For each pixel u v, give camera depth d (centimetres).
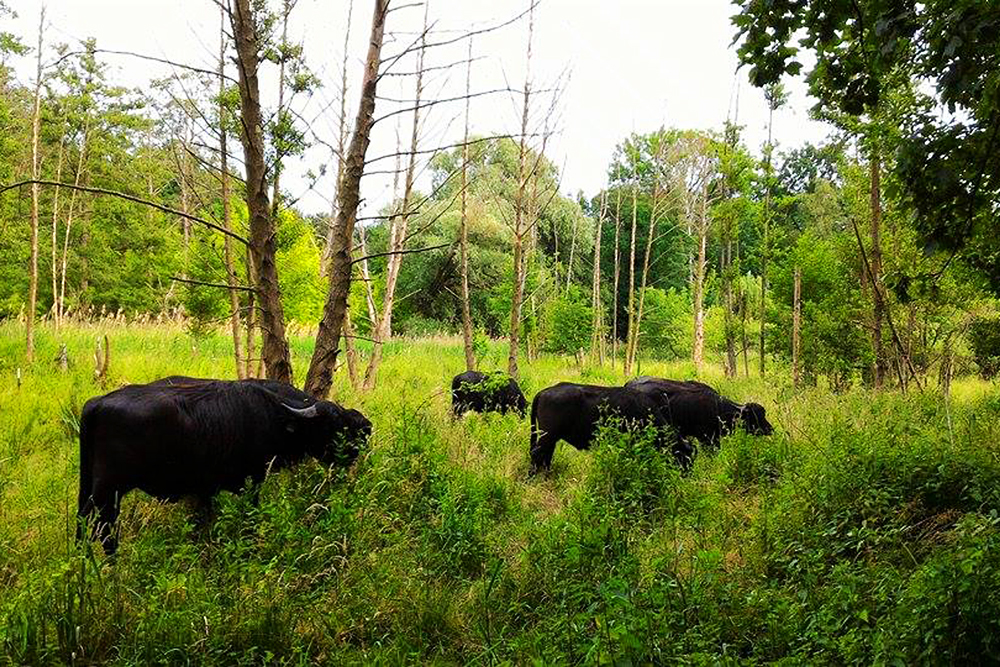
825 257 1766
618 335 4078
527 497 742
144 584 434
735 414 945
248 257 1041
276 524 512
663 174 2708
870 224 1597
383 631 439
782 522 539
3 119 1526
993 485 530
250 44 688
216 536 562
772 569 497
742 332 2169
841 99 501
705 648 373
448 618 450
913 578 378
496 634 438
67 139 1812
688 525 591
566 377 2011
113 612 398
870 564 450
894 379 1619
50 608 386
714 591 432
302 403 656
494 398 1205
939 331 1623
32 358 1216
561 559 493
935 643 334
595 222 3875
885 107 1024
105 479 535
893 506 523
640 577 473
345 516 530
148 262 2266
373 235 3181
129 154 2206
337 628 423
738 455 792
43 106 1650
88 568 427
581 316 2355
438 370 1739
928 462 570
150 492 575
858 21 443
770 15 457
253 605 412
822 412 1069
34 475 682
